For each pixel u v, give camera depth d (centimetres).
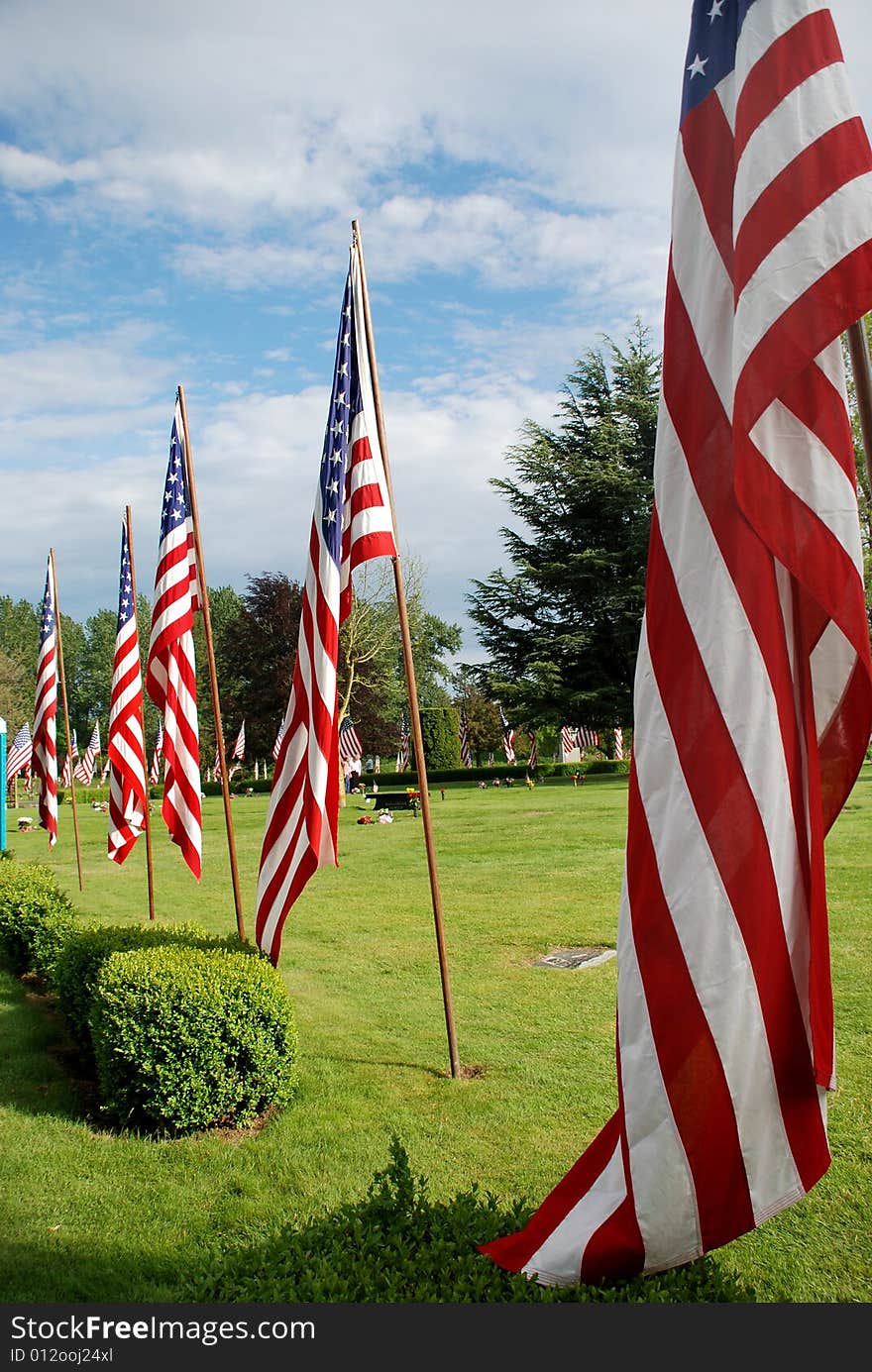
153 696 975
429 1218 333
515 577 4191
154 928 834
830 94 321
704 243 354
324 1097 656
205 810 3669
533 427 4288
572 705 4000
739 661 322
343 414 718
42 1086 700
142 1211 503
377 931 1180
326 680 682
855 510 309
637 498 3997
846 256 307
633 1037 322
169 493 973
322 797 669
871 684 334
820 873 321
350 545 698
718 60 365
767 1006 310
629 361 4191
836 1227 454
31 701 7588
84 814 4050
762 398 303
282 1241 319
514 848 1884
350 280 713
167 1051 592
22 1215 498
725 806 317
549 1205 330
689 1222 305
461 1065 707
